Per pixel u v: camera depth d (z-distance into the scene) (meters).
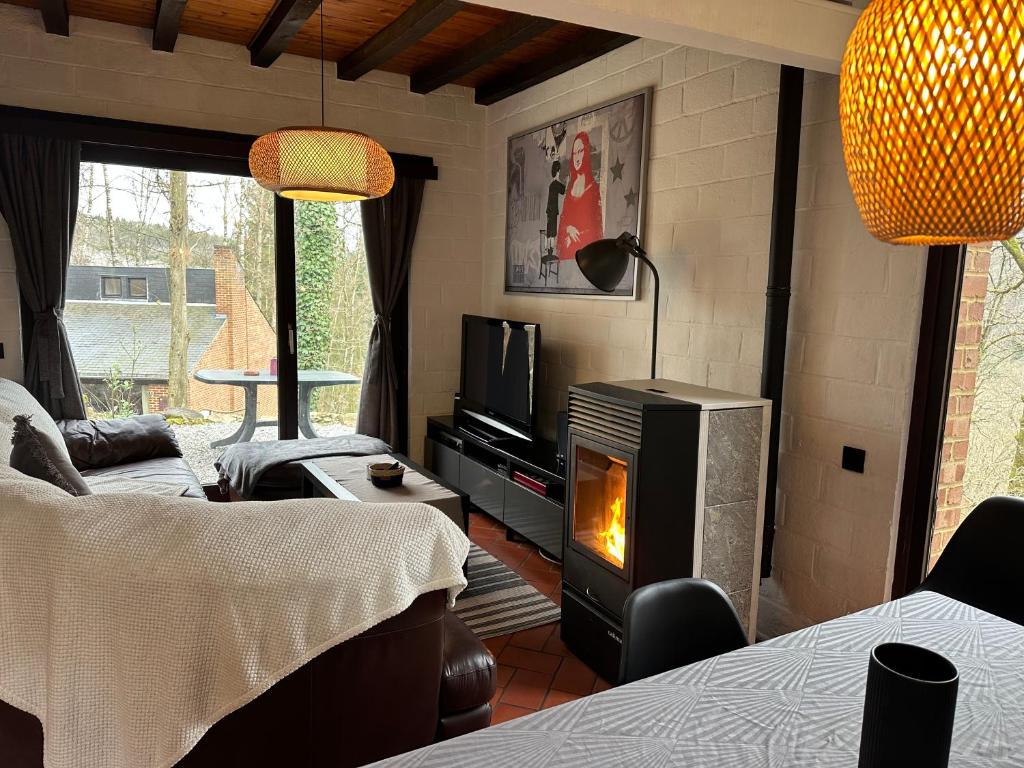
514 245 4.66
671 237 3.29
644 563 2.35
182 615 1.36
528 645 2.81
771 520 2.69
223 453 4.54
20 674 1.38
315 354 4.78
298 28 3.59
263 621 1.40
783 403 2.76
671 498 2.35
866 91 0.79
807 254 2.63
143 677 1.37
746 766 0.99
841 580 2.58
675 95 3.23
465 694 1.75
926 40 0.72
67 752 1.38
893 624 1.46
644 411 2.29
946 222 0.76
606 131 3.68
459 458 4.48
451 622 1.93
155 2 3.62
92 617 1.36
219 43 4.19
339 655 1.52
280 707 1.48
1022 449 2.12
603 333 3.84
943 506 2.35
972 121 0.71
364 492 3.14
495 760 1.00
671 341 3.32
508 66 4.34
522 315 4.65
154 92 4.07
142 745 1.38
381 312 4.83
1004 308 2.15
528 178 4.45
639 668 1.39
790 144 2.52
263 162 2.85
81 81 3.89
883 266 2.38
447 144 4.92
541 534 3.59
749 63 2.84
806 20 2.05
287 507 1.53
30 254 3.83
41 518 1.40
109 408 4.28
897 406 2.37
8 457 2.48
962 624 1.46
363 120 4.64
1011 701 1.18
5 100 3.75
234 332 4.55
